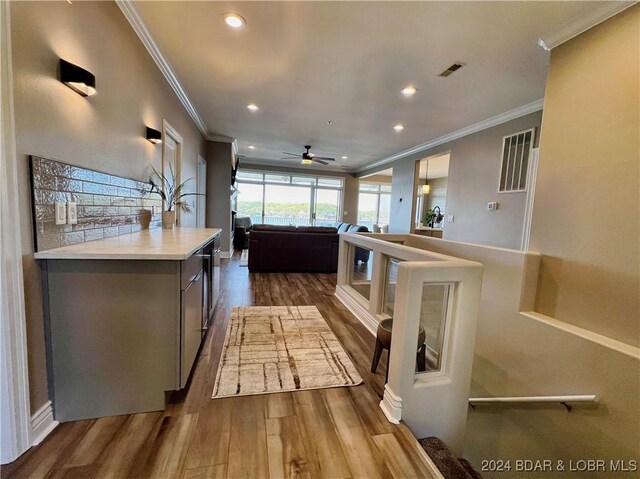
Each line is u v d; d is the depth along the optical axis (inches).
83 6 64.1
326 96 145.9
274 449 53.2
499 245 162.9
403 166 271.1
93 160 70.0
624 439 68.2
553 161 91.0
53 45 54.3
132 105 92.4
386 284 107.3
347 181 406.6
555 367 83.3
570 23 83.0
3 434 46.0
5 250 44.1
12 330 45.6
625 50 73.4
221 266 223.9
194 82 134.3
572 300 84.8
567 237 86.4
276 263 209.5
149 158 108.5
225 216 251.9
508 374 97.3
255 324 112.0
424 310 74.0
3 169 43.1
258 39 98.3
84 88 61.8
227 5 82.3
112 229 81.4
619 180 74.4
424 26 87.7
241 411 63.1
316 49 103.0
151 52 105.0
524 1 75.6
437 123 179.6
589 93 81.3
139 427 56.7
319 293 158.6
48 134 53.5
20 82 46.4
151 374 60.4
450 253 124.1
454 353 69.2
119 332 58.2
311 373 79.2
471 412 105.2
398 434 58.7
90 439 53.1
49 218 54.2
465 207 189.0
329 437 57.0
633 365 66.6
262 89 140.0
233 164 283.0
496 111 153.8
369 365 85.4
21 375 47.4
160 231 106.5
